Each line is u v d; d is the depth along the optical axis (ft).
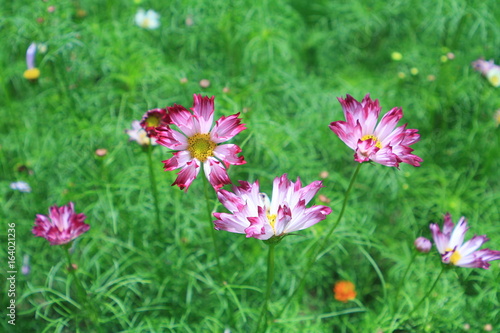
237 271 2.39
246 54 2.90
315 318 2.44
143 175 2.49
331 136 2.77
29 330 2.41
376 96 2.86
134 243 2.51
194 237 2.48
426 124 2.90
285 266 2.43
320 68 3.22
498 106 2.85
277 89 2.79
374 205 2.71
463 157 2.85
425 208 2.67
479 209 2.64
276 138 2.58
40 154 2.66
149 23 3.00
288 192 1.84
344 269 2.58
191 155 1.87
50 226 1.92
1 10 2.95
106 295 2.21
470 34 2.86
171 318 2.32
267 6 2.94
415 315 2.30
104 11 3.21
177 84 2.78
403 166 2.71
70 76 2.76
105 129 2.59
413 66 3.03
